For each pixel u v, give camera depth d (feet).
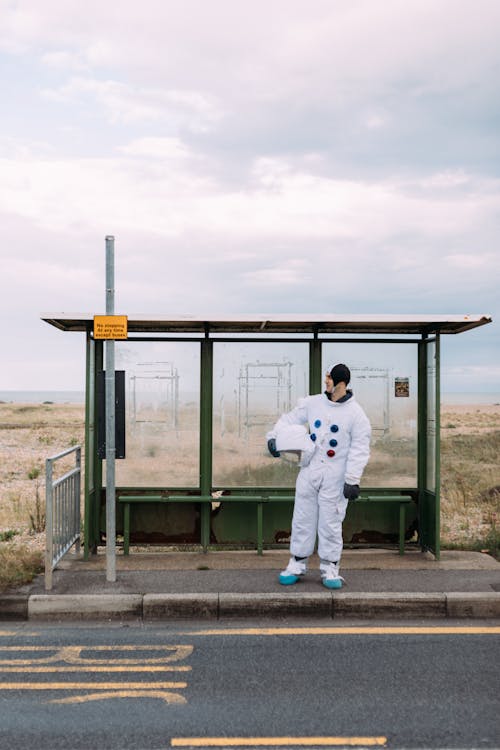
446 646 17.62
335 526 21.35
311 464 21.56
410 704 14.20
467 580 21.85
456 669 16.07
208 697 14.56
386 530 26.84
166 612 19.88
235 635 18.51
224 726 13.28
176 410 26.58
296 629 18.99
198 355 26.73
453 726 13.26
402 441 26.91
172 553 25.96
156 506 26.55
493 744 12.60
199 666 16.28
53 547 22.47
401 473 26.89
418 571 23.08
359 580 21.84
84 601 19.86
